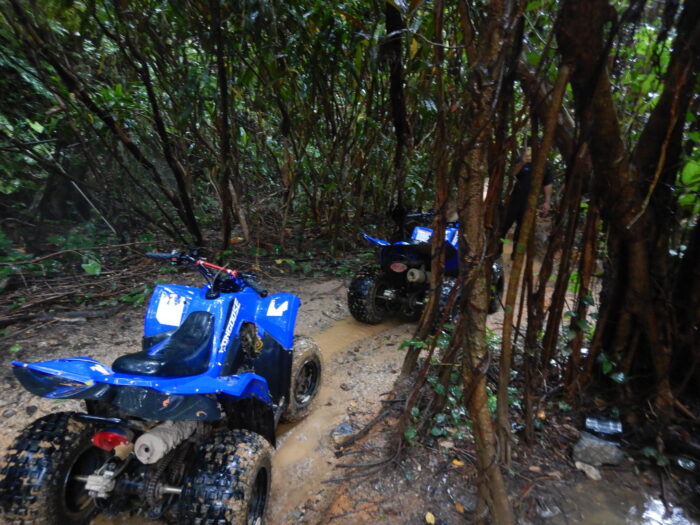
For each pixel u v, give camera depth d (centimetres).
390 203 666
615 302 279
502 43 177
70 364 191
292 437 295
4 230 596
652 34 258
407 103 529
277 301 296
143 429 197
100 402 208
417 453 263
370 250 699
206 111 548
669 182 255
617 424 276
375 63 397
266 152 655
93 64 561
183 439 198
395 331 458
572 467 254
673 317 266
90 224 639
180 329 224
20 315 434
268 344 275
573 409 293
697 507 231
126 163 634
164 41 457
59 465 193
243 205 683
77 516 211
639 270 256
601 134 229
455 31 294
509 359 242
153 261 597
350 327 466
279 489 249
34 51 435
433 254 276
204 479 188
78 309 465
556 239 265
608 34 221
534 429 278
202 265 254
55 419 205
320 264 637
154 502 193
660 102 239
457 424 281
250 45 479
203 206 805
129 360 191
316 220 698
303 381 328
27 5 424
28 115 592
